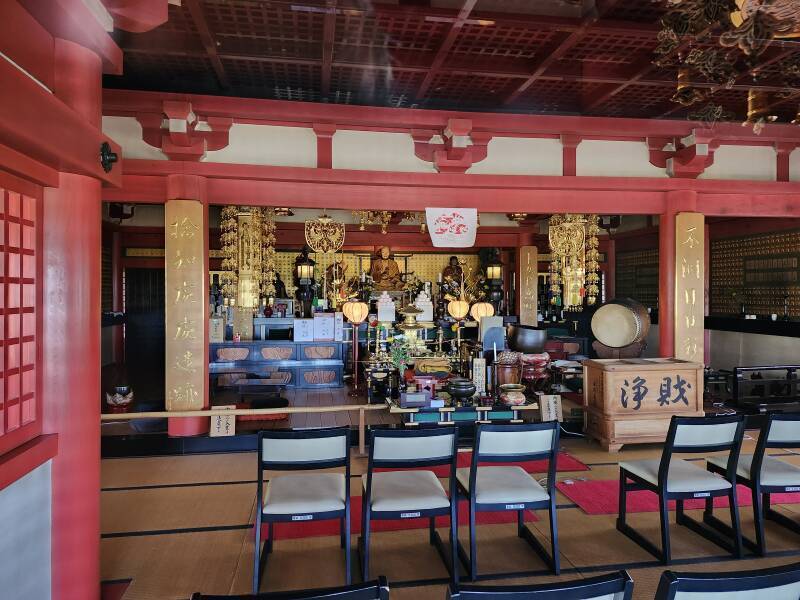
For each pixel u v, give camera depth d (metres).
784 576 1.47
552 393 6.39
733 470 3.13
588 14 3.68
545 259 12.63
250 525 3.52
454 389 5.18
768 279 8.20
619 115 5.76
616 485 4.18
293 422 5.74
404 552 3.16
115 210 9.20
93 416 2.62
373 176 5.46
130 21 2.62
